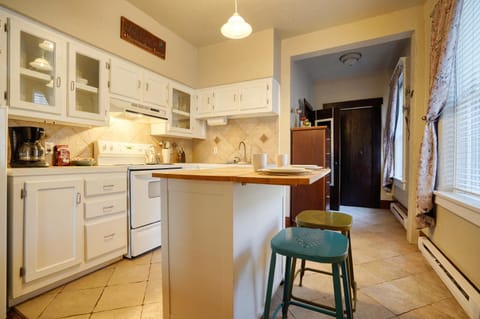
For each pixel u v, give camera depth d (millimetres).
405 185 3145
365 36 2768
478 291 1379
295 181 913
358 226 3318
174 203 1242
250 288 1267
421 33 2512
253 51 3107
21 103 1675
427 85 2439
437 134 2109
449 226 1838
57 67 1883
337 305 1009
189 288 1208
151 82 2744
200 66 3490
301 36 3137
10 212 1448
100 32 2186
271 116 3332
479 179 1597
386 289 1699
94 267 1951
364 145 4746
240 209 1156
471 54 1678
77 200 1785
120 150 2615
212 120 3480
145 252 2314
